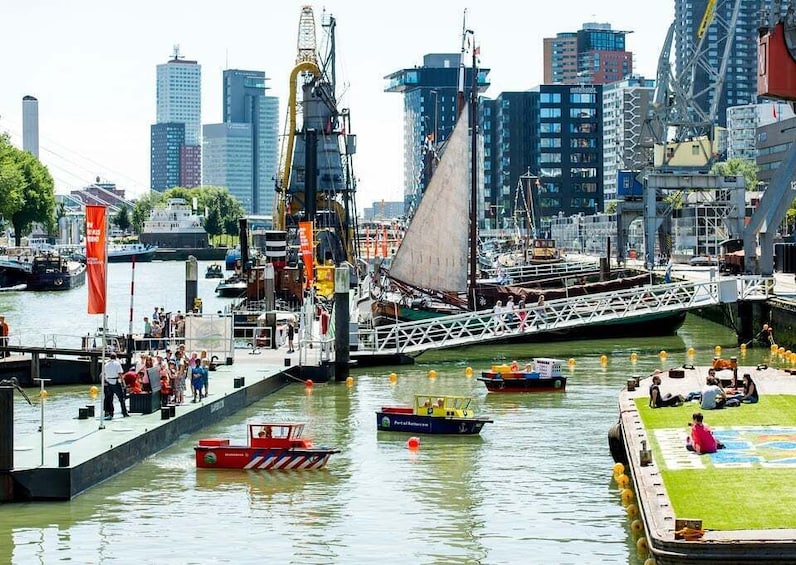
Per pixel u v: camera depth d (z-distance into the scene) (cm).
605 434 6812
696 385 6494
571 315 12244
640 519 4744
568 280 17538
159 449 6259
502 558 4450
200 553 4553
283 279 15838
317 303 12212
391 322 11806
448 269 12175
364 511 5128
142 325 14875
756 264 14638
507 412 7600
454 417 6794
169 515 5059
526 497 5334
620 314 11600
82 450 5634
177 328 9688
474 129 12238
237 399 7669
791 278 14988
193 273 11481
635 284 13350
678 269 18525
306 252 12225
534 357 10669
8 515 5038
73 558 4497
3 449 5209
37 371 8725
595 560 4400
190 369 7450
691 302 11806
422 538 4716
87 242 6341
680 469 4609
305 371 9038
